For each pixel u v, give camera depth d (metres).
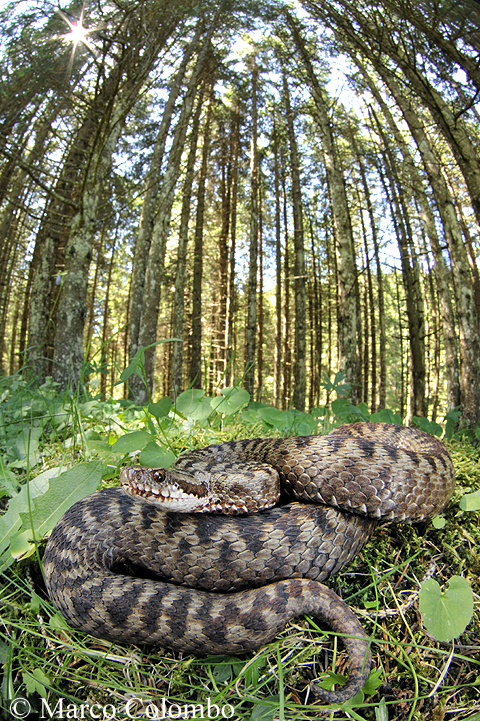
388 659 2.08
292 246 37.53
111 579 2.01
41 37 9.05
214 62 23.11
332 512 2.41
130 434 2.64
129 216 25.89
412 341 19.09
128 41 8.30
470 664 2.09
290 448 2.85
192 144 23.38
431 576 2.43
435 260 13.20
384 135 18.23
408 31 8.97
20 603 2.11
